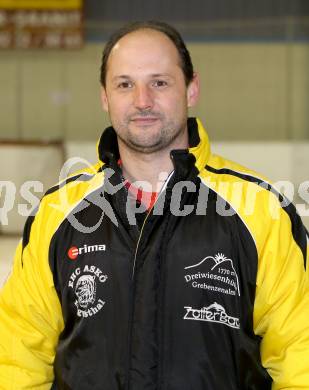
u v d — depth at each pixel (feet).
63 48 20.24
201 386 4.57
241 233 4.68
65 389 4.81
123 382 4.59
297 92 19.84
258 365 4.70
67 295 4.83
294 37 19.63
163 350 4.59
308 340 4.54
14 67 19.75
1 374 4.93
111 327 4.68
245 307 4.67
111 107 4.95
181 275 4.65
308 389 4.44
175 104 4.85
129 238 4.75
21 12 20.54
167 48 4.87
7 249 11.06
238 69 19.98
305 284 4.68
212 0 22.00
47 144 15.44
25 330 4.96
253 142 16.53
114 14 22.08
